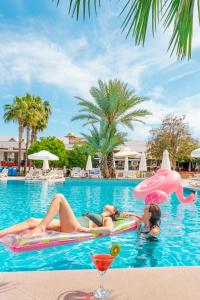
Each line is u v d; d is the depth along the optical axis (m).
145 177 24.81
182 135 33.19
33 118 30.12
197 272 3.33
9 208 9.36
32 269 4.17
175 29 2.68
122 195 13.48
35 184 17.83
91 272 3.27
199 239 5.86
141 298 2.68
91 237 4.96
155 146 33.50
